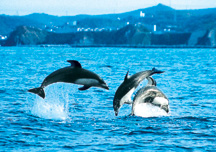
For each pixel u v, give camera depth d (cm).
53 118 4538
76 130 3900
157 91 4419
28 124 4150
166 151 3184
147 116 4609
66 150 3178
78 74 3934
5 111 4953
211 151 3169
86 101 6075
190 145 3350
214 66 17412
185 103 5859
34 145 3319
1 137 3569
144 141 3481
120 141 3484
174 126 4094
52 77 3944
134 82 4094
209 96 6725
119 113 4962
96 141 3475
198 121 4359
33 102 5828
